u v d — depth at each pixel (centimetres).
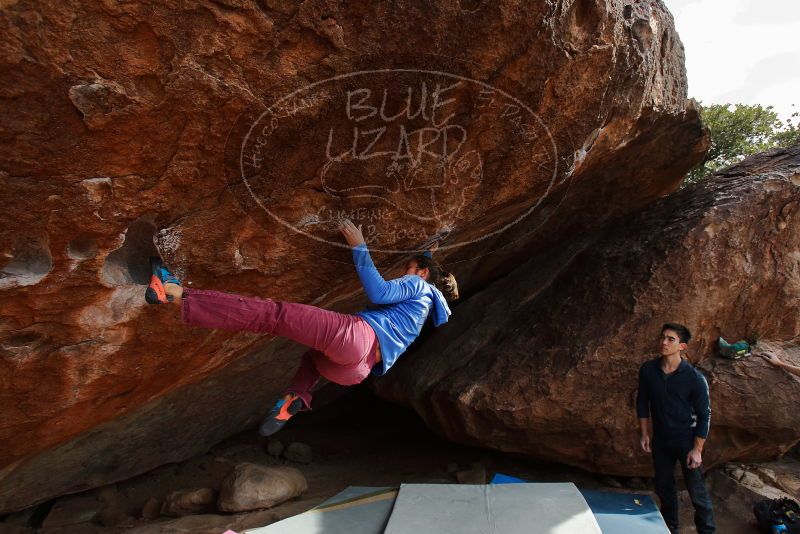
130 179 220
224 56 204
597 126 339
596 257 573
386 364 276
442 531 330
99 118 196
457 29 236
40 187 204
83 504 482
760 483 505
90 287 251
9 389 271
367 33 222
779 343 497
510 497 369
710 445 488
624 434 480
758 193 507
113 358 296
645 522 360
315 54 220
